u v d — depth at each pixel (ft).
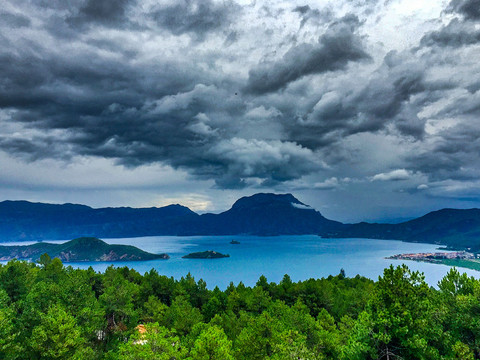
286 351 116.37
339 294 283.38
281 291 298.76
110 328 178.29
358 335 106.32
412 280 107.34
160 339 122.83
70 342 115.85
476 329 107.96
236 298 273.33
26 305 134.31
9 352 108.47
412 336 97.71
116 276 304.91
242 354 149.89
